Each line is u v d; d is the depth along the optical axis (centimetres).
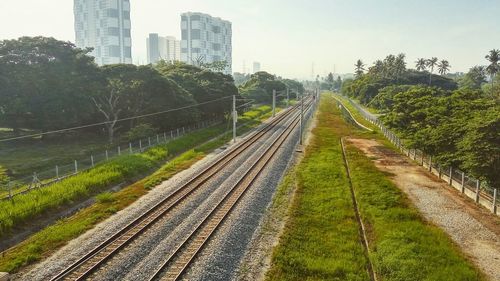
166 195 2555
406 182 3008
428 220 2186
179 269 1543
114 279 1477
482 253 1775
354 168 3475
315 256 1706
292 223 2091
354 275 1533
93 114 5069
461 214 2288
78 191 2569
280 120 7625
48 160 3844
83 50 5228
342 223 2114
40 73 4653
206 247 1752
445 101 3616
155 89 5122
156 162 3734
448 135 2886
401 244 1803
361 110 9600
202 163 3628
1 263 1620
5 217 2009
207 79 7150
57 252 1730
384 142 5059
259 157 3825
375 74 14000
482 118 2470
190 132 5662
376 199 2511
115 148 4478
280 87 12700
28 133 5031
